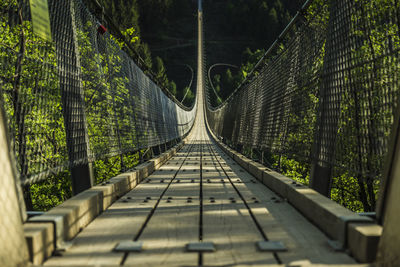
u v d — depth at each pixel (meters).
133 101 7.16
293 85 5.33
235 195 4.61
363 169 2.90
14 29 3.51
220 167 8.56
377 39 2.94
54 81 3.48
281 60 6.32
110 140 5.09
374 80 2.83
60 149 3.40
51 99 3.42
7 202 1.95
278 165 5.64
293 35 5.54
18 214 2.05
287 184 4.12
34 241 2.12
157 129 10.70
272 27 155.62
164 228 2.99
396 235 1.85
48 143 3.27
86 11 4.54
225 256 2.29
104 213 3.56
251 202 4.07
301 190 3.68
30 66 3.10
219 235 2.77
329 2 3.97
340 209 2.75
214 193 4.77
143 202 4.13
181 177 6.61
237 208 3.78
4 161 2.01
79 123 3.79
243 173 7.29
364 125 2.93
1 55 3.05
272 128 6.61
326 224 2.75
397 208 1.90
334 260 2.21
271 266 2.04
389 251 1.89
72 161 3.48
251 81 10.41
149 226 3.05
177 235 2.79
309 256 2.28
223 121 20.19
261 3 175.12
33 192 10.72
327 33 3.83
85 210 3.08
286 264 2.09
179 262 2.19
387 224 1.98
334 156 3.36
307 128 4.37
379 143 2.71
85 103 4.23
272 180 4.96
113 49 6.04
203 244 2.47
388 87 2.65
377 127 2.75
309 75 4.54
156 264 2.16
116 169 12.50
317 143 3.83
